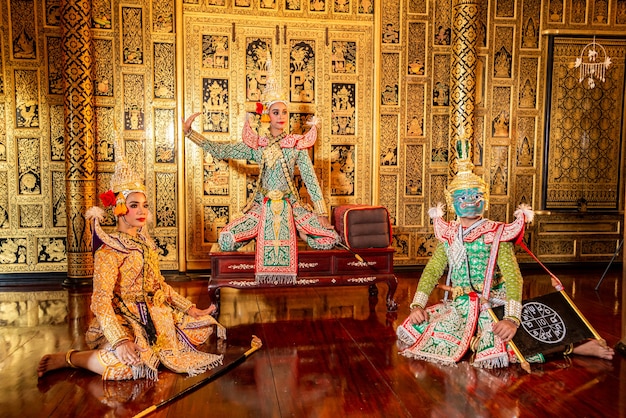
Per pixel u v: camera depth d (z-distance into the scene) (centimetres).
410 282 532
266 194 420
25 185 537
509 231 296
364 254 417
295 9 559
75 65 506
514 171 604
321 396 248
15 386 260
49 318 393
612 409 234
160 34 543
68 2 502
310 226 418
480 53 589
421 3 579
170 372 282
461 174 304
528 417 226
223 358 303
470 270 304
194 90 549
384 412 231
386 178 588
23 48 529
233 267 406
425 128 589
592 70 569
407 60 582
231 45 551
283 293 484
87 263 519
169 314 295
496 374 277
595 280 536
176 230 559
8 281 537
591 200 618
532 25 595
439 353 298
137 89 543
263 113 426
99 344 299
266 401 242
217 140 555
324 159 573
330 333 354
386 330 361
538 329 295
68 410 232
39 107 534
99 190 543
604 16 601
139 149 547
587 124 611
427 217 596
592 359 300
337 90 571
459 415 228
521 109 600
